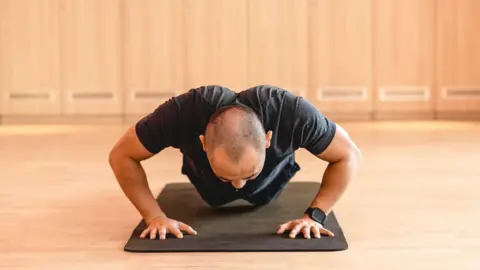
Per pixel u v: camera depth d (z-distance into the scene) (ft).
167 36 18.21
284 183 7.22
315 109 5.99
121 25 18.19
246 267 5.59
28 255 6.07
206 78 18.31
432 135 15.10
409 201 8.18
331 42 18.30
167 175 10.05
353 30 18.28
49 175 10.23
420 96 18.47
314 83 18.37
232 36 18.22
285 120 5.83
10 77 18.33
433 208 7.79
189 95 5.96
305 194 8.21
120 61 18.29
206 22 18.17
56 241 6.52
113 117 18.47
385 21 18.29
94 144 14.07
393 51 18.35
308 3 18.17
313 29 18.24
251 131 5.29
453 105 18.49
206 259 5.79
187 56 18.25
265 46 18.26
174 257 5.86
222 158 5.25
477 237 6.54
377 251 6.07
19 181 9.73
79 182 9.61
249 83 18.34
